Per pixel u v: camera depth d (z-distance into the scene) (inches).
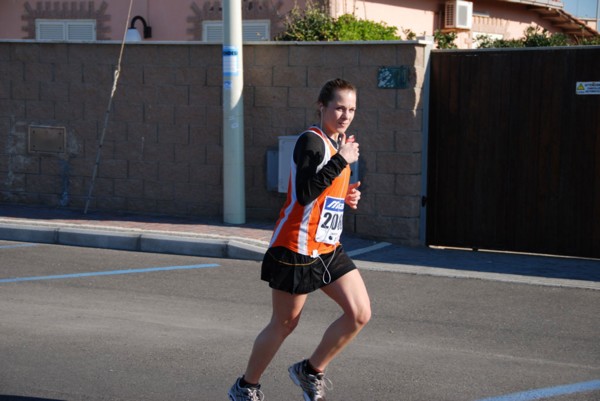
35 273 455.8
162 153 601.0
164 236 521.0
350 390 282.2
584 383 290.4
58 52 618.2
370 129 538.3
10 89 632.4
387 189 538.0
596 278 454.6
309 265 239.3
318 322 366.0
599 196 498.6
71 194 626.8
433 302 402.6
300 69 558.6
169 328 352.5
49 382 285.7
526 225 518.3
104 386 282.7
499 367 307.4
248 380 250.7
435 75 532.7
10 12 903.1
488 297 414.0
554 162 507.5
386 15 839.7
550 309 392.5
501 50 514.3
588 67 494.0
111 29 864.3
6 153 639.1
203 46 582.2
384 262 487.8
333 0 759.7
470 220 532.1
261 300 404.5
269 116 571.2
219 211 592.4
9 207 626.5
